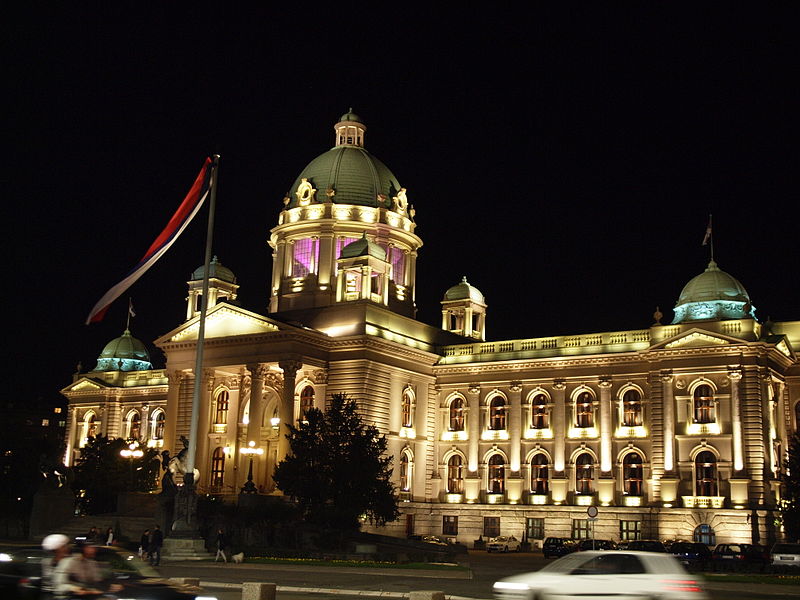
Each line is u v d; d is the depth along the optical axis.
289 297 96.25
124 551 22.67
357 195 98.00
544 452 85.06
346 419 70.44
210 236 56.75
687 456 77.25
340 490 67.56
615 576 25.67
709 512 74.38
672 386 78.94
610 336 84.81
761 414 75.12
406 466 88.00
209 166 57.66
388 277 91.94
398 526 85.12
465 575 45.38
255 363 83.88
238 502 74.38
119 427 111.56
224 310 86.94
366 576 44.00
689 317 80.56
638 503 79.50
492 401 89.25
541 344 88.25
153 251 54.69
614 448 81.81
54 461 76.19
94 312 51.94
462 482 89.25
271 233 101.75
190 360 89.69
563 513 82.19
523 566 57.34
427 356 90.94
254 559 54.91
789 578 46.72
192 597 20.92
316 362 84.38
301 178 100.62
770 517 72.94
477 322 104.44
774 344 75.56
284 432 80.31
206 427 88.50
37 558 21.53
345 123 104.75
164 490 70.25
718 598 34.94
